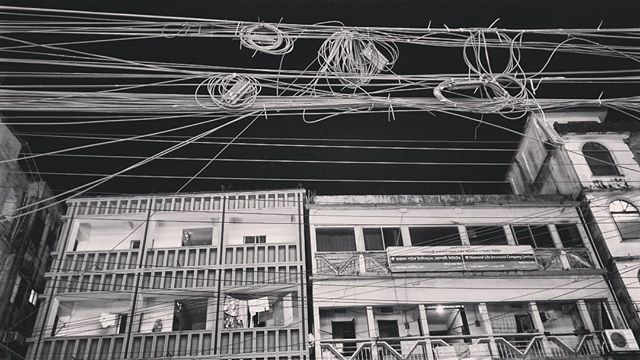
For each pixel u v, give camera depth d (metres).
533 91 12.23
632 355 18.70
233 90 11.32
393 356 18.86
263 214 22.97
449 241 22.39
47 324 19.55
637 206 22.67
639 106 12.70
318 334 18.95
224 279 20.75
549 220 22.86
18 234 23.64
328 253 21.05
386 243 22.06
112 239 23.25
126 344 19.11
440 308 20.89
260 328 19.48
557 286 20.78
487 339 19.16
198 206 23.23
